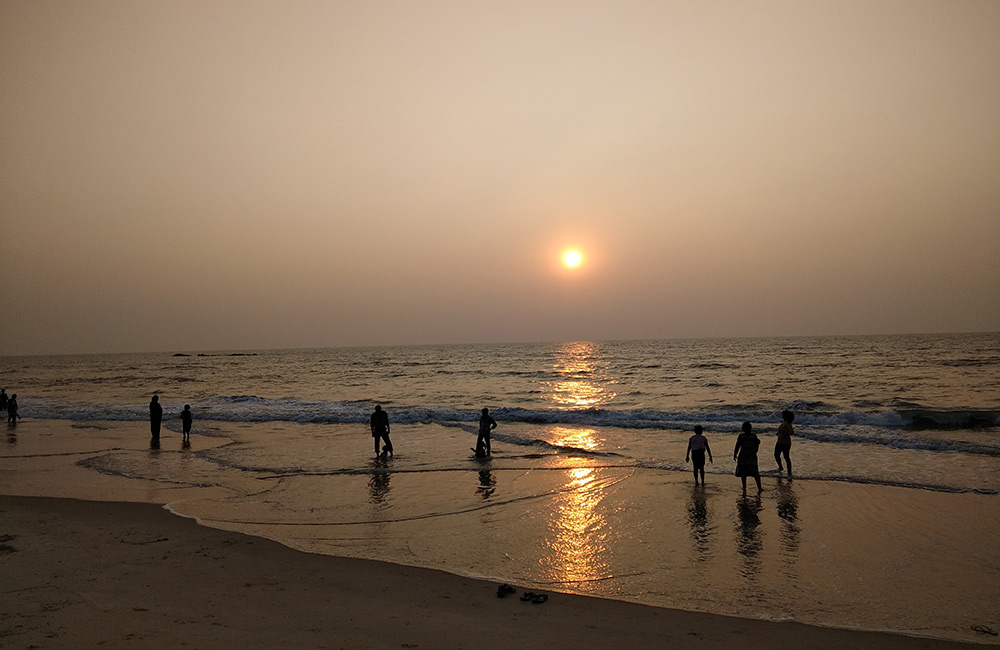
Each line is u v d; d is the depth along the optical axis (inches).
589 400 1438.2
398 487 493.0
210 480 524.7
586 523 381.7
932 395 1266.0
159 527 370.3
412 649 200.7
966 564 299.9
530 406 1311.5
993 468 532.7
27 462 632.4
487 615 235.0
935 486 467.5
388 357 5447.8
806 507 415.5
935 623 231.3
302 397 1673.2
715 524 377.1
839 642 212.8
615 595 261.0
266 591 261.3
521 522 385.4
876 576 284.8
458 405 1354.6
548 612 238.8
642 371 2534.5
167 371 3639.3
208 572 286.8
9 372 3799.2
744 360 3075.8
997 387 1381.6
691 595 261.0
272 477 537.3
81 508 418.3
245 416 1065.5
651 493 463.8
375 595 257.6
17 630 213.6
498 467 579.2
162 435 851.4
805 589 268.2
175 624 221.3
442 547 333.1
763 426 838.5
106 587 263.6
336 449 705.6
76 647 199.0
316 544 338.3
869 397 1267.2
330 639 208.5
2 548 324.2
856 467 550.9
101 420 1078.4
